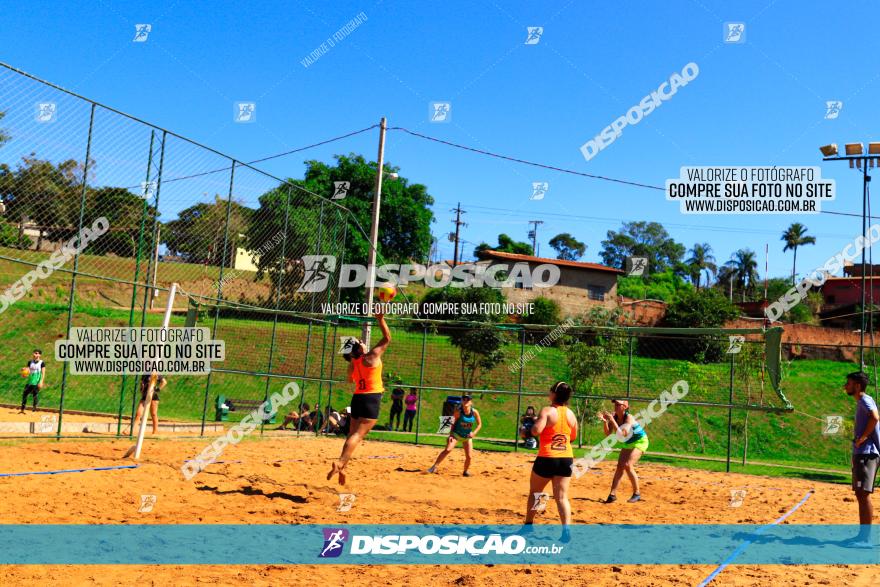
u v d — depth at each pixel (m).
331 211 23.17
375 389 9.62
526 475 13.47
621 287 57.34
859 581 6.28
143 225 14.70
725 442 25.11
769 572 6.54
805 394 31.09
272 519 8.02
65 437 13.41
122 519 7.41
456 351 30.39
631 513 9.80
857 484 8.24
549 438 7.73
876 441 8.27
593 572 6.42
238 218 19.39
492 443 20.27
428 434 21.75
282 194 21.03
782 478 15.73
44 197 13.79
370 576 6.03
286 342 28.05
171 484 9.62
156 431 16.38
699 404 16.77
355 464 13.60
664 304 43.78
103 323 26.95
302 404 19.45
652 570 6.55
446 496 10.48
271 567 6.09
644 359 31.95
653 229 103.69
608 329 17.98
